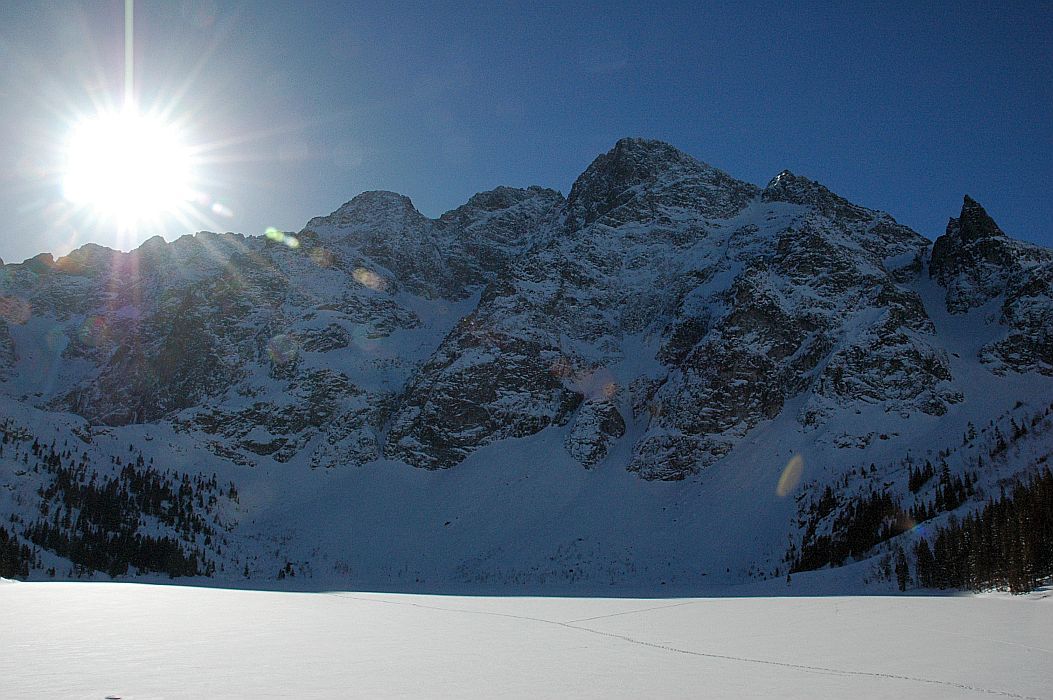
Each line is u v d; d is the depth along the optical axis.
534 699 28.02
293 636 45.25
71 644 39.66
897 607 69.50
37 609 57.88
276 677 31.62
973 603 73.69
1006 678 33.09
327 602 74.81
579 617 60.81
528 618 59.44
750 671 34.59
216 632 46.19
